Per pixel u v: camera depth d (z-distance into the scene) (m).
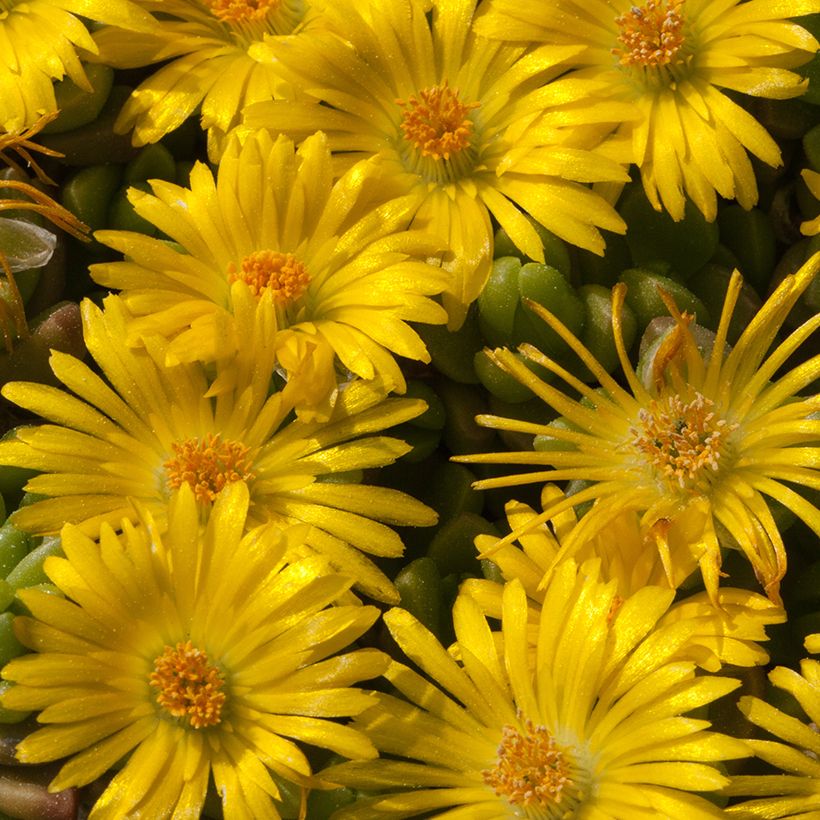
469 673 0.31
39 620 0.31
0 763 0.32
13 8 0.33
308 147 0.32
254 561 0.31
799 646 0.32
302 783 0.31
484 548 0.32
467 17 0.33
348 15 0.33
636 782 0.31
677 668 0.31
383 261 0.32
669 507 0.32
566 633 0.31
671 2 0.33
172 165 0.33
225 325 0.32
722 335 0.32
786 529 0.32
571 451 0.32
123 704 0.31
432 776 0.31
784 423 0.32
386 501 0.32
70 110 0.33
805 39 0.32
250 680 0.31
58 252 0.33
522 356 0.33
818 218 0.32
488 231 0.33
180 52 0.33
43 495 0.32
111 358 0.32
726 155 0.33
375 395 0.32
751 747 0.31
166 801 0.31
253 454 0.32
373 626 0.32
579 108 0.33
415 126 0.33
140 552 0.31
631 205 0.33
